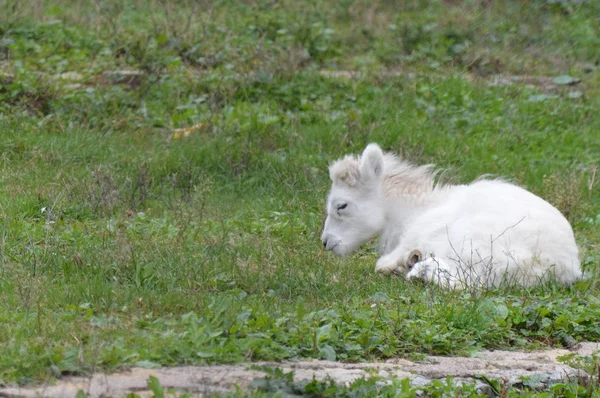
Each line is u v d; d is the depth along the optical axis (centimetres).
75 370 1017
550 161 2266
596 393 1110
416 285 1455
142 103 2378
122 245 1492
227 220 1770
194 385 1007
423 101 2555
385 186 1617
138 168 1969
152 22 2912
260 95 2497
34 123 2189
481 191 1543
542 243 1470
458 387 1064
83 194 1800
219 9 3250
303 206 1886
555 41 3269
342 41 3106
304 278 1441
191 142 2162
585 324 1330
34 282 1302
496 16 3503
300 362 1119
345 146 2222
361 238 1619
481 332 1269
